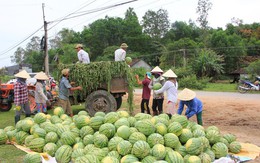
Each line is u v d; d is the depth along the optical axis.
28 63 76.94
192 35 83.00
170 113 8.71
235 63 57.94
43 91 11.54
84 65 11.08
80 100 11.57
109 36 74.00
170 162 5.19
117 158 5.41
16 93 9.25
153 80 10.91
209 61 45.50
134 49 74.19
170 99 8.73
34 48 91.75
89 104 10.90
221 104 16.17
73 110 13.78
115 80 11.07
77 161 5.05
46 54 25.64
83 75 10.98
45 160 5.87
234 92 26.81
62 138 6.32
